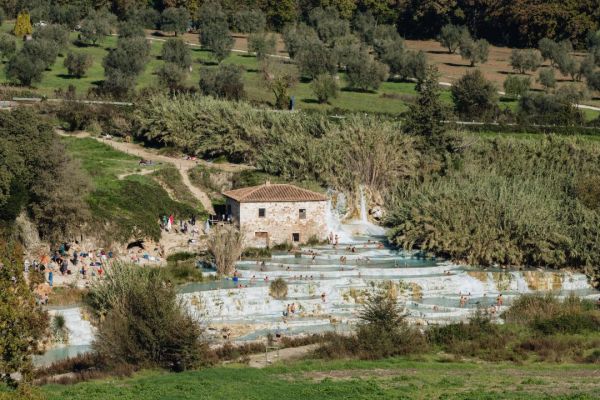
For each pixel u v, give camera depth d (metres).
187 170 189.00
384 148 188.62
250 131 198.00
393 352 117.06
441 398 93.00
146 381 100.88
